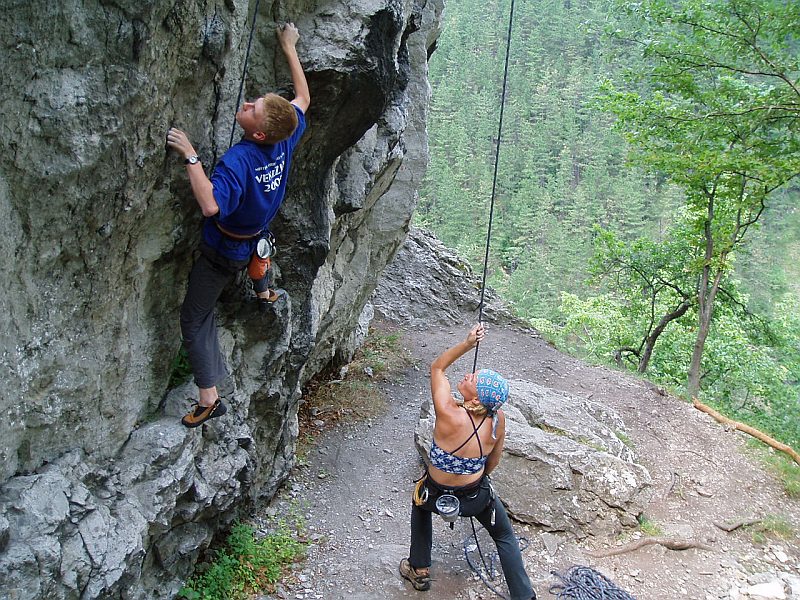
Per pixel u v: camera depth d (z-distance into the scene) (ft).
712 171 34.88
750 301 56.70
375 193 24.27
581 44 245.86
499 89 227.20
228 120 13.09
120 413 12.69
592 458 20.85
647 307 56.70
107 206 10.59
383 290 41.19
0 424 9.84
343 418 26.32
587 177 174.19
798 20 32.81
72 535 10.62
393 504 20.95
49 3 8.61
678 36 36.60
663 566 18.70
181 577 15.03
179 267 13.65
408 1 16.81
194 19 10.75
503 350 36.81
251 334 16.26
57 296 10.56
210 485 14.73
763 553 20.02
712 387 52.21
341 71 14.20
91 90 9.50
